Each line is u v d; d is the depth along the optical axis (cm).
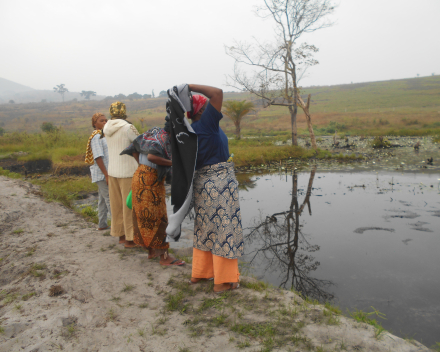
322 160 1359
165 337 199
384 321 265
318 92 9650
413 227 489
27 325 208
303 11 1515
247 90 1697
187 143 238
